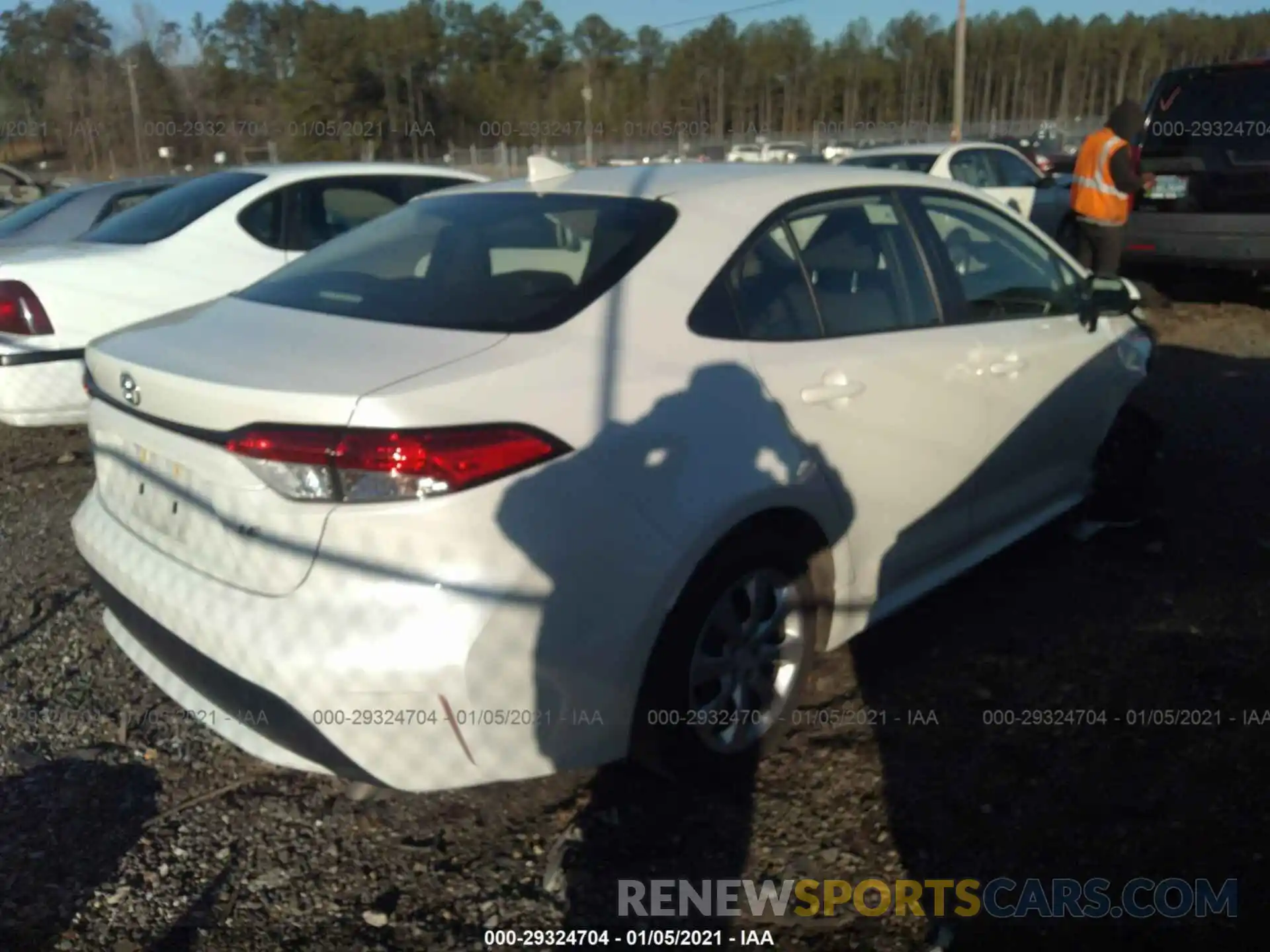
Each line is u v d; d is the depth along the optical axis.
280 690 2.51
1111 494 4.75
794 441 3.06
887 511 3.45
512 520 2.49
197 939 2.61
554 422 2.59
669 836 2.94
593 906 2.70
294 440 2.46
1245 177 9.12
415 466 2.41
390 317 2.96
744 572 2.99
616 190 3.37
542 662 2.56
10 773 3.24
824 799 3.08
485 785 3.03
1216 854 2.82
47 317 5.71
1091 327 4.36
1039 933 2.58
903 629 4.03
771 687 3.20
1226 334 9.02
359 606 2.45
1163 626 4.00
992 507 4.01
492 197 3.59
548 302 2.89
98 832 2.99
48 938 2.60
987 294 3.97
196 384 2.62
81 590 4.46
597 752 2.76
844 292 3.43
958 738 3.34
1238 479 5.47
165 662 2.86
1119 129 8.85
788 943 2.57
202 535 2.70
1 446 6.55
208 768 3.28
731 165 3.73
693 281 3.03
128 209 7.20
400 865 2.86
